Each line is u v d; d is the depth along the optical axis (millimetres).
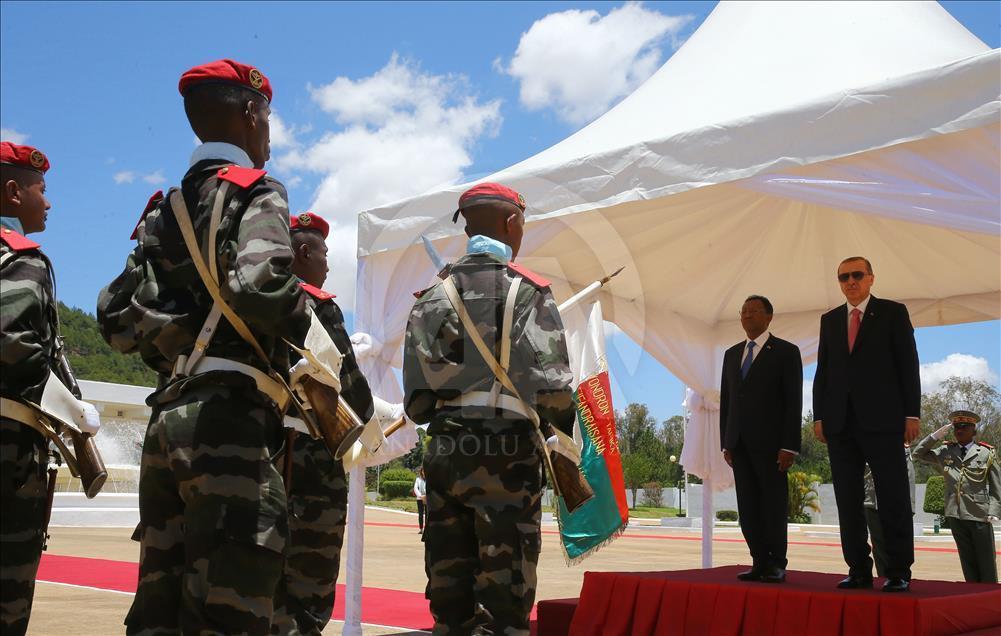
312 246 4207
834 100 4348
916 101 4141
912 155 4168
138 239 2418
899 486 4684
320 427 2389
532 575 2785
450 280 2973
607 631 4762
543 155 5441
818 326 8609
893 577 4609
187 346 2207
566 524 6414
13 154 2924
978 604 4355
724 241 6992
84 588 7809
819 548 18453
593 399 6504
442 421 2857
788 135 4438
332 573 3777
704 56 5703
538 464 2850
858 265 4934
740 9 5828
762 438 5164
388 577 9672
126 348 2338
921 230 6910
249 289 2031
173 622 2191
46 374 2699
